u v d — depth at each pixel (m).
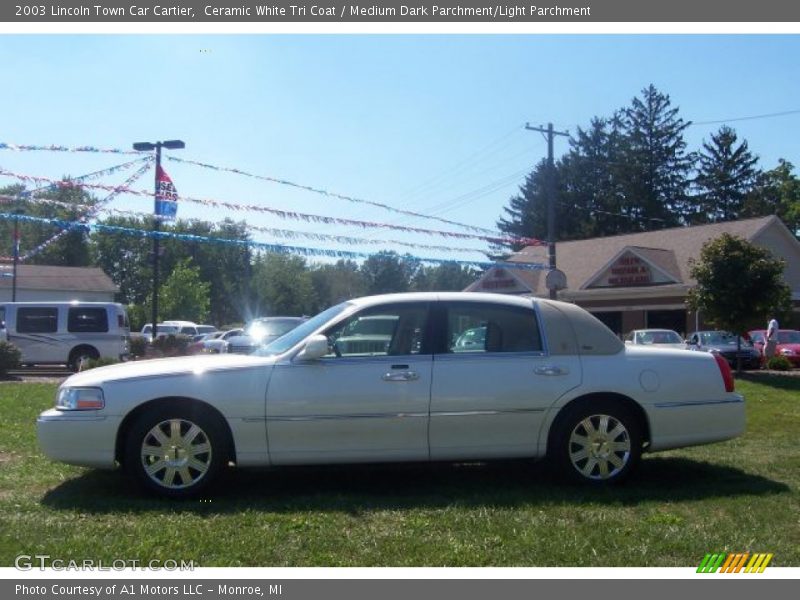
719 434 6.71
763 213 62.41
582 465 6.50
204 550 4.82
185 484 6.04
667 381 6.59
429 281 66.50
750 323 21.09
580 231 64.38
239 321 67.81
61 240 58.97
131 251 65.38
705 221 65.44
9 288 45.75
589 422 6.50
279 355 6.33
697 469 7.24
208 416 6.11
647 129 65.56
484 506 5.84
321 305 69.69
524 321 6.62
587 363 6.54
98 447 6.05
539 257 39.62
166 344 22.84
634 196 64.25
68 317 20.95
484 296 6.71
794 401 13.90
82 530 5.19
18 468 7.01
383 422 6.20
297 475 6.97
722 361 6.87
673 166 65.56
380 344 6.45
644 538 5.07
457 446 6.32
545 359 6.49
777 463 7.50
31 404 11.38
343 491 6.36
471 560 4.70
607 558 4.74
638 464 6.56
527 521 5.43
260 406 6.09
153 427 6.05
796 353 25.50
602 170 66.06
